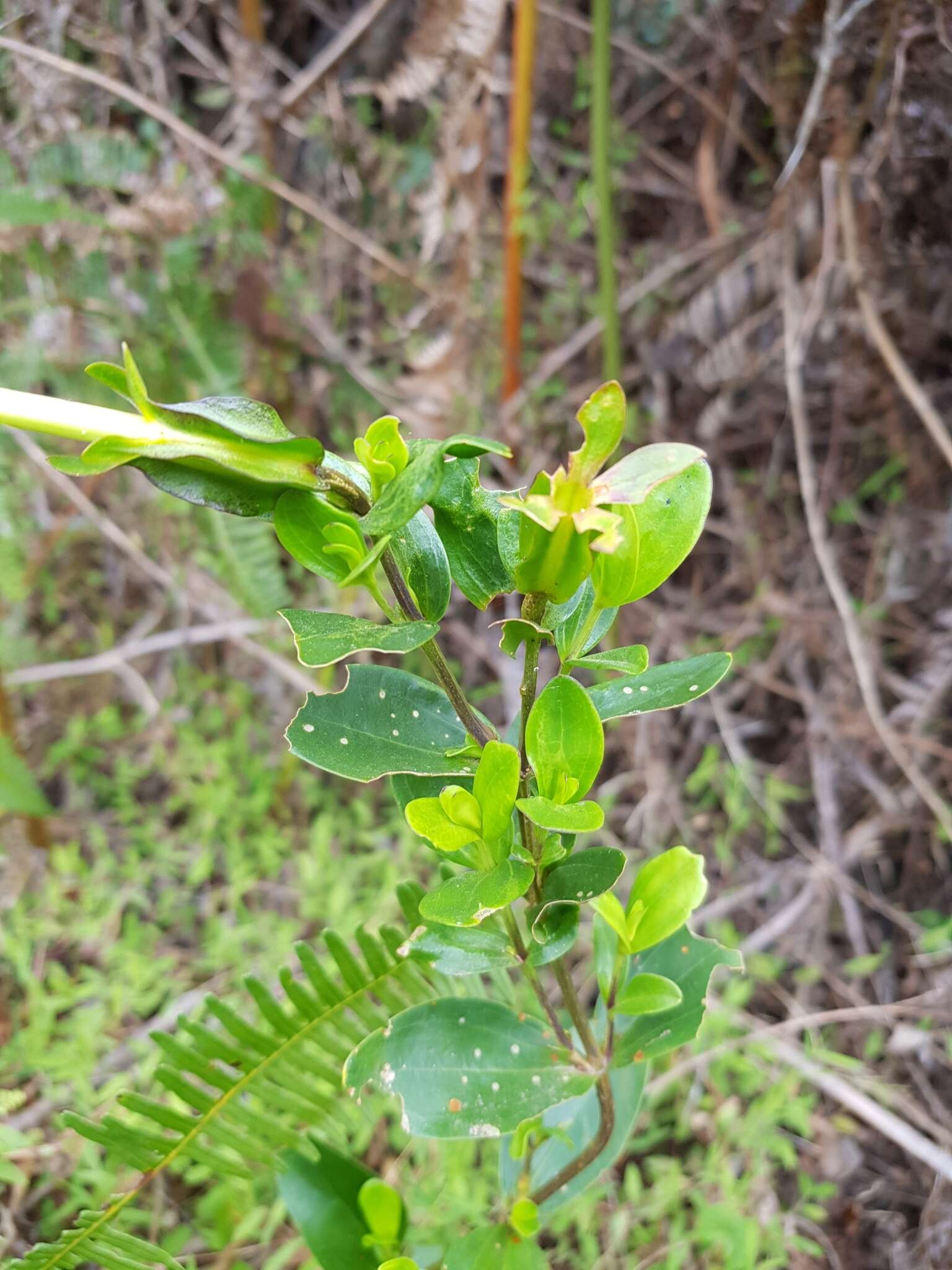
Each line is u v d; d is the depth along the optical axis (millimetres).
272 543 641
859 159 570
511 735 272
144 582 717
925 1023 542
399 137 707
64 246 592
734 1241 418
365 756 230
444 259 693
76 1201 401
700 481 222
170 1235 411
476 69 577
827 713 667
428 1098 261
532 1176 343
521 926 419
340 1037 362
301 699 695
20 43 581
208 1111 317
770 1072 523
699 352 712
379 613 677
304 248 702
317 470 216
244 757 644
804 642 687
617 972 277
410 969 330
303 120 683
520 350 688
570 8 689
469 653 717
